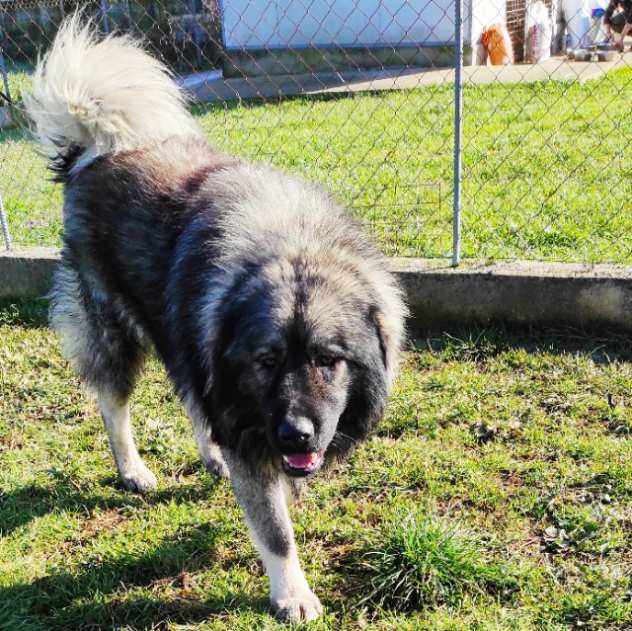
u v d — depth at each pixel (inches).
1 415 116.2
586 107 237.9
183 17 307.3
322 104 268.7
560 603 83.9
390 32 331.3
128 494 102.2
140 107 101.5
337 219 87.5
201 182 92.5
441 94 268.2
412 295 125.6
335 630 84.4
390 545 88.4
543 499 95.3
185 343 86.0
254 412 83.4
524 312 122.3
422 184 171.5
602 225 142.5
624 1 326.0
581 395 109.9
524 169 179.2
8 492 102.1
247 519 85.5
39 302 141.2
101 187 98.2
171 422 113.0
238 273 82.2
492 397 111.3
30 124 128.4
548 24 351.6
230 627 84.9
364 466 101.7
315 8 340.2
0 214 144.0
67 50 103.3
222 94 309.3
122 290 97.1
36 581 90.9
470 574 86.5
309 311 79.5
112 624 86.1
